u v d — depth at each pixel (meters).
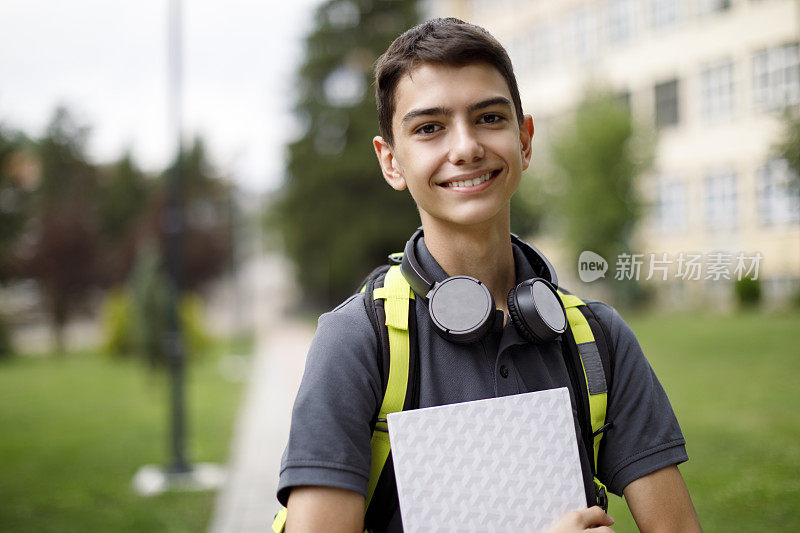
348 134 32.16
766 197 19.06
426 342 1.14
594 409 1.21
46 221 26.02
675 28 23.73
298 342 23.73
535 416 1.09
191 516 5.55
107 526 5.28
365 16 32.81
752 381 9.17
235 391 12.93
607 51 26.77
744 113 20.47
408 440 1.05
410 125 1.16
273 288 59.91
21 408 11.39
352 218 31.39
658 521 1.17
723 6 21.62
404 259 1.20
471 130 1.14
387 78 1.21
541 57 30.30
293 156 32.34
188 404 11.42
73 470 7.06
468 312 1.13
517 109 1.24
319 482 1.03
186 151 37.47
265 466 7.09
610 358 1.24
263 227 38.44
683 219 22.73
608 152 19.88
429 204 1.18
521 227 23.14
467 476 1.05
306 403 1.07
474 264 1.22
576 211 19.62
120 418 10.26
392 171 1.30
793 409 7.49
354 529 1.04
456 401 1.12
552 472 1.08
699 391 8.82
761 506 4.66
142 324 13.56
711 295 19.34
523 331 1.15
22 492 6.26
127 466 7.20
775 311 17.22
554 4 29.41
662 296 20.47
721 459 5.83
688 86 23.14
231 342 25.45
